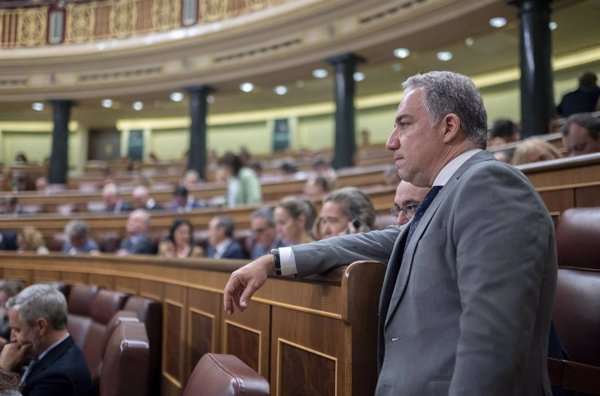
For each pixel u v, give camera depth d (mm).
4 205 5457
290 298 897
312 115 8195
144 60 6566
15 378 853
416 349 635
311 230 1867
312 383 821
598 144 1571
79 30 6922
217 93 6535
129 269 2049
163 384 1612
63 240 4242
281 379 917
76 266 2576
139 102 7191
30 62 6938
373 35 4891
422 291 647
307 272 783
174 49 6355
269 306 975
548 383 626
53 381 1275
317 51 5363
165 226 3920
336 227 1366
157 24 6523
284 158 7074
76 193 5543
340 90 5184
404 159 728
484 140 720
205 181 6254
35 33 7039
